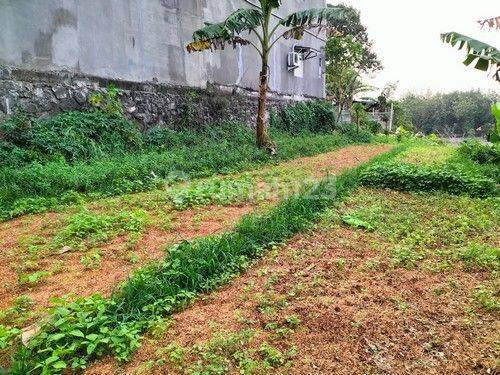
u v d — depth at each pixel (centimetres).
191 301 349
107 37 1123
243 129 1488
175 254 404
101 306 310
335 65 2923
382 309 335
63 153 901
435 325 313
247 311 334
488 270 409
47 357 270
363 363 271
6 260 443
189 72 1413
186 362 273
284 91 2047
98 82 1100
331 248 470
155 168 880
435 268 411
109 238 502
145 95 1233
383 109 3672
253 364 267
